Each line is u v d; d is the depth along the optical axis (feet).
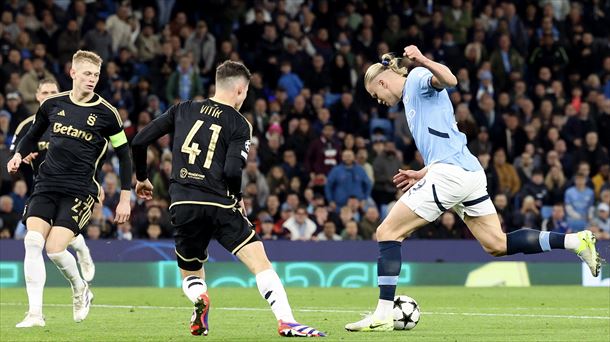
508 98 286.66
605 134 288.92
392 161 261.03
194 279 96.12
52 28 271.49
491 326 115.34
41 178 112.16
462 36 301.63
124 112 251.80
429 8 313.94
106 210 228.43
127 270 221.87
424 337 98.12
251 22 288.30
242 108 268.41
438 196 102.89
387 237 104.78
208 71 280.10
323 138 260.01
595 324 119.03
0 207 224.33
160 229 229.45
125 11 276.62
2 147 234.79
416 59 100.17
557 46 305.12
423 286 230.48
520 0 316.19
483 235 106.83
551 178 267.59
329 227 236.84
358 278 231.91
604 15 322.55
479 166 104.99
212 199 94.68
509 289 214.48
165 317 130.41
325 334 95.25
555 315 135.85
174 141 96.37
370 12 301.22
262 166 258.57
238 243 95.71
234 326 115.14
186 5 296.92
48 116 113.19
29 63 252.42
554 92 294.66
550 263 238.48
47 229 112.47
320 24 296.92
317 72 283.38
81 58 112.06
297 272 229.25
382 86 106.83
